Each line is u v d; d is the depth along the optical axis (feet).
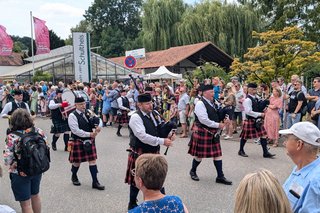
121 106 33.42
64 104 26.40
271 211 5.19
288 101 28.84
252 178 5.46
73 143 17.53
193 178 18.54
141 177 7.14
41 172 11.51
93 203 15.61
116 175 19.99
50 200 16.06
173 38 87.61
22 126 11.51
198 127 18.06
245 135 23.21
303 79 47.91
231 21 77.05
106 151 26.71
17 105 21.95
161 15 88.22
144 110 13.79
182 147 27.63
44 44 69.62
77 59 61.31
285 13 78.23
